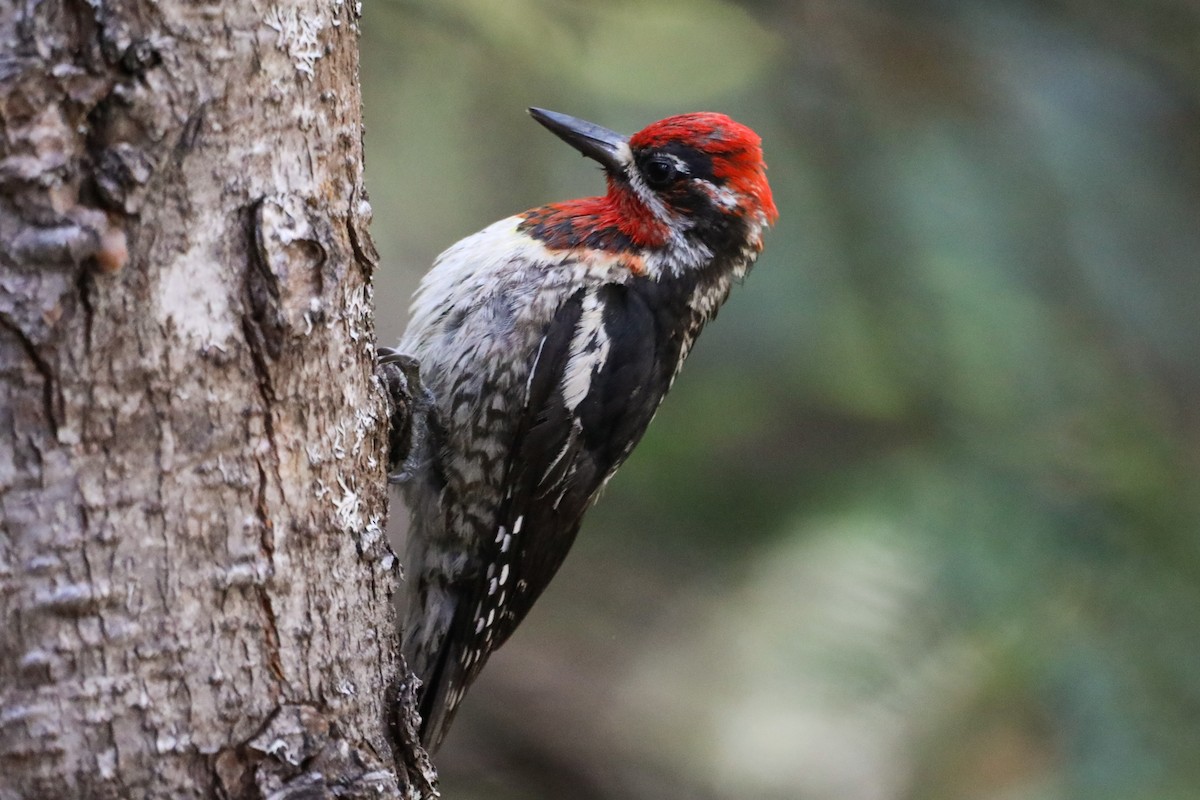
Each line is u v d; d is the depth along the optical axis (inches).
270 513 183.6
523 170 417.4
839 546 351.3
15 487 164.4
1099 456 361.7
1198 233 404.2
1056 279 386.0
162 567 173.3
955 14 398.6
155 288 171.8
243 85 178.4
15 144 161.0
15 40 161.0
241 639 180.9
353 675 197.5
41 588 165.5
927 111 397.4
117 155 167.0
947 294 377.1
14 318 162.7
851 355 375.6
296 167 186.5
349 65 199.2
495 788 430.9
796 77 394.6
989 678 330.6
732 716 366.3
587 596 439.5
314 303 187.9
